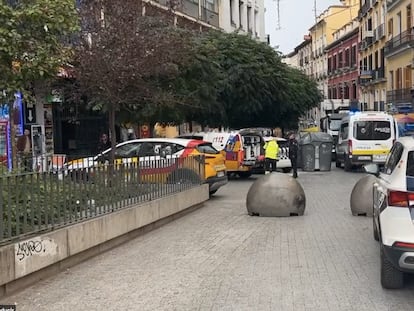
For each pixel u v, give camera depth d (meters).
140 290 6.62
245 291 6.49
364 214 12.55
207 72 21.72
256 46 28.41
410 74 39.03
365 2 52.88
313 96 51.09
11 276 6.36
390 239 6.00
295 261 8.01
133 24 13.66
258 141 23.86
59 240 7.42
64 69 11.58
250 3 52.19
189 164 13.71
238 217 12.59
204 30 29.91
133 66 13.41
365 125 26.55
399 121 31.94
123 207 9.75
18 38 7.53
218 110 25.81
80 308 5.95
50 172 7.61
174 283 6.91
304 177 24.75
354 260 8.04
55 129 24.25
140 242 9.65
